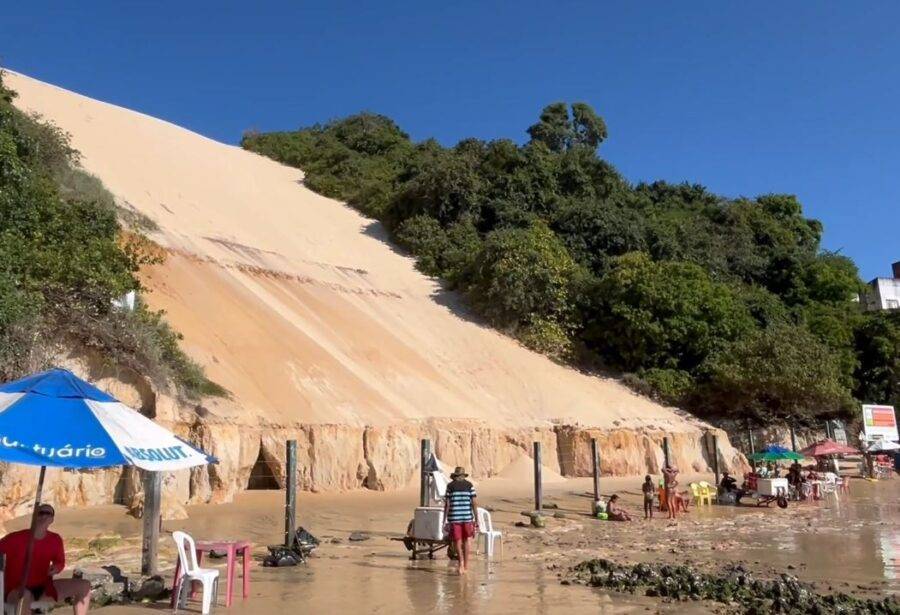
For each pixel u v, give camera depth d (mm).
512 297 46438
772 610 10227
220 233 40219
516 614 9594
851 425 49906
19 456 6125
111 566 11070
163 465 6926
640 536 18734
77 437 6484
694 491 26969
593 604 10281
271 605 9891
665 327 46406
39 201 22062
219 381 24125
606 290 47781
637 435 38125
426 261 52500
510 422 35812
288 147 74188
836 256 73500
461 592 10969
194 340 25594
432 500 16859
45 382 6824
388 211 59844
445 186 57500
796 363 45188
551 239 50625
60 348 18625
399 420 28719
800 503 28094
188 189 45750
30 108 43094
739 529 20406
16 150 23188
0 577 6828
